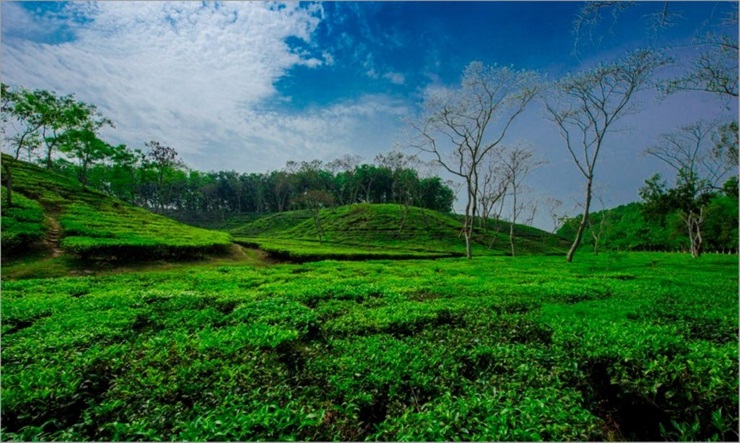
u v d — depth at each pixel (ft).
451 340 23.02
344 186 326.03
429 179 305.73
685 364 16.43
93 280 50.55
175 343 21.40
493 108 122.21
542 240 248.11
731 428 13.83
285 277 57.88
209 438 12.17
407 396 16.52
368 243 181.88
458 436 12.44
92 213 109.70
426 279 55.77
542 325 25.88
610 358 18.30
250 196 360.28
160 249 83.97
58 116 109.40
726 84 58.18
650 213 144.77
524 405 14.11
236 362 18.78
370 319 28.25
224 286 47.60
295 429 13.17
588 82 101.35
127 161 188.85
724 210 168.25
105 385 17.62
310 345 23.59
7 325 26.11
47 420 14.47
